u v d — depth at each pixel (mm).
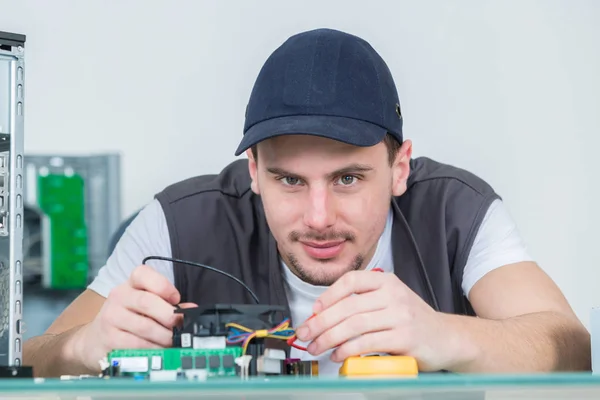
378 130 1628
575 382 949
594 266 3439
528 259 1966
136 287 1476
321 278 1704
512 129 3393
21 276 1315
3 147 1310
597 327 1417
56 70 3357
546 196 3414
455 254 1991
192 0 3375
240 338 1189
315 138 1582
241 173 2150
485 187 2094
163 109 3385
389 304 1399
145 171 3355
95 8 3387
